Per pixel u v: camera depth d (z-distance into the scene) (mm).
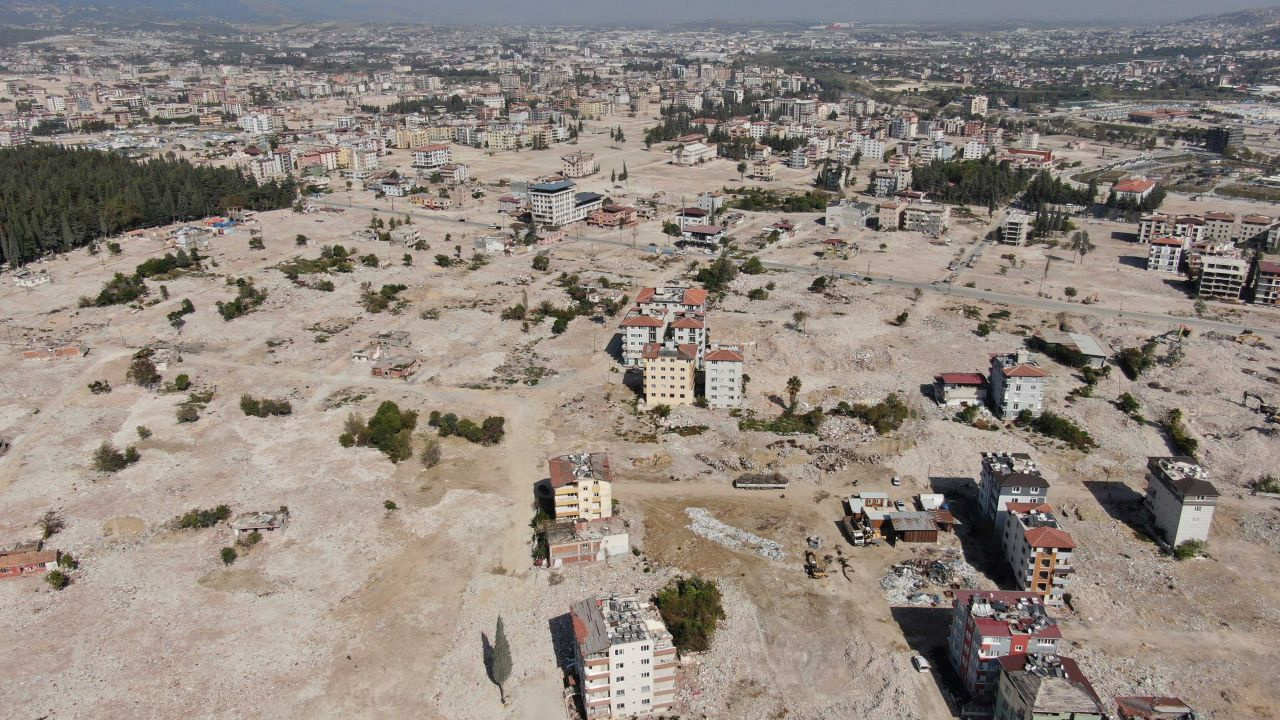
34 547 186250
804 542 191750
